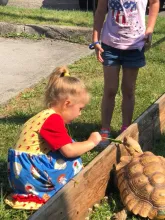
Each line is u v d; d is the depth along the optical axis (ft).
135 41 8.76
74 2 31.12
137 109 10.77
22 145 6.66
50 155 6.70
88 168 6.51
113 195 7.22
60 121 6.59
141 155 7.22
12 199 6.75
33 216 5.35
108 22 8.89
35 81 12.92
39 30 17.54
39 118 6.66
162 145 9.16
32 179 6.61
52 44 16.83
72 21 19.30
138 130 8.38
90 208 6.70
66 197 5.96
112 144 7.38
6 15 19.83
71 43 17.02
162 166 6.86
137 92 11.91
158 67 14.32
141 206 6.43
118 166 7.13
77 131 9.61
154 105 9.16
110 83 9.02
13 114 10.49
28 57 15.26
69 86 6.66
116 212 6.82
